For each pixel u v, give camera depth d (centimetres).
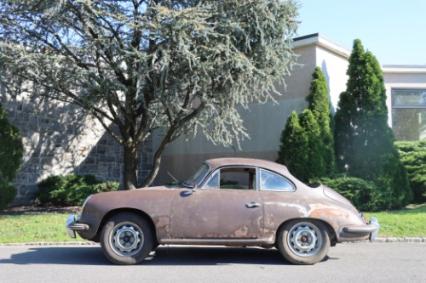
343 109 1667
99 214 796
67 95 1498
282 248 796
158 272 740
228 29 1323
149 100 1477
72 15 1362
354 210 816
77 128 2014
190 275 717
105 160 2122
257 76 1409
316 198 806
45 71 1335
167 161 2264
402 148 1727
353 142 1633
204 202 794
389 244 1022
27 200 1823
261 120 1903
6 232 1142
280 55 1448
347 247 983
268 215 789
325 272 738
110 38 1369
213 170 820
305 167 1568
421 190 1634
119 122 1597
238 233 787
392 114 1912
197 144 2136
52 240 1056
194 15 1266
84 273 732
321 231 798
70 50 1423
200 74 1341
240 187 822
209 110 1477
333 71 1836
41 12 1343
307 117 1609
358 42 1656
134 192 814
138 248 800
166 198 798
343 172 1641
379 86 1627
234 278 696
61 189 1806
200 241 788
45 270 755
